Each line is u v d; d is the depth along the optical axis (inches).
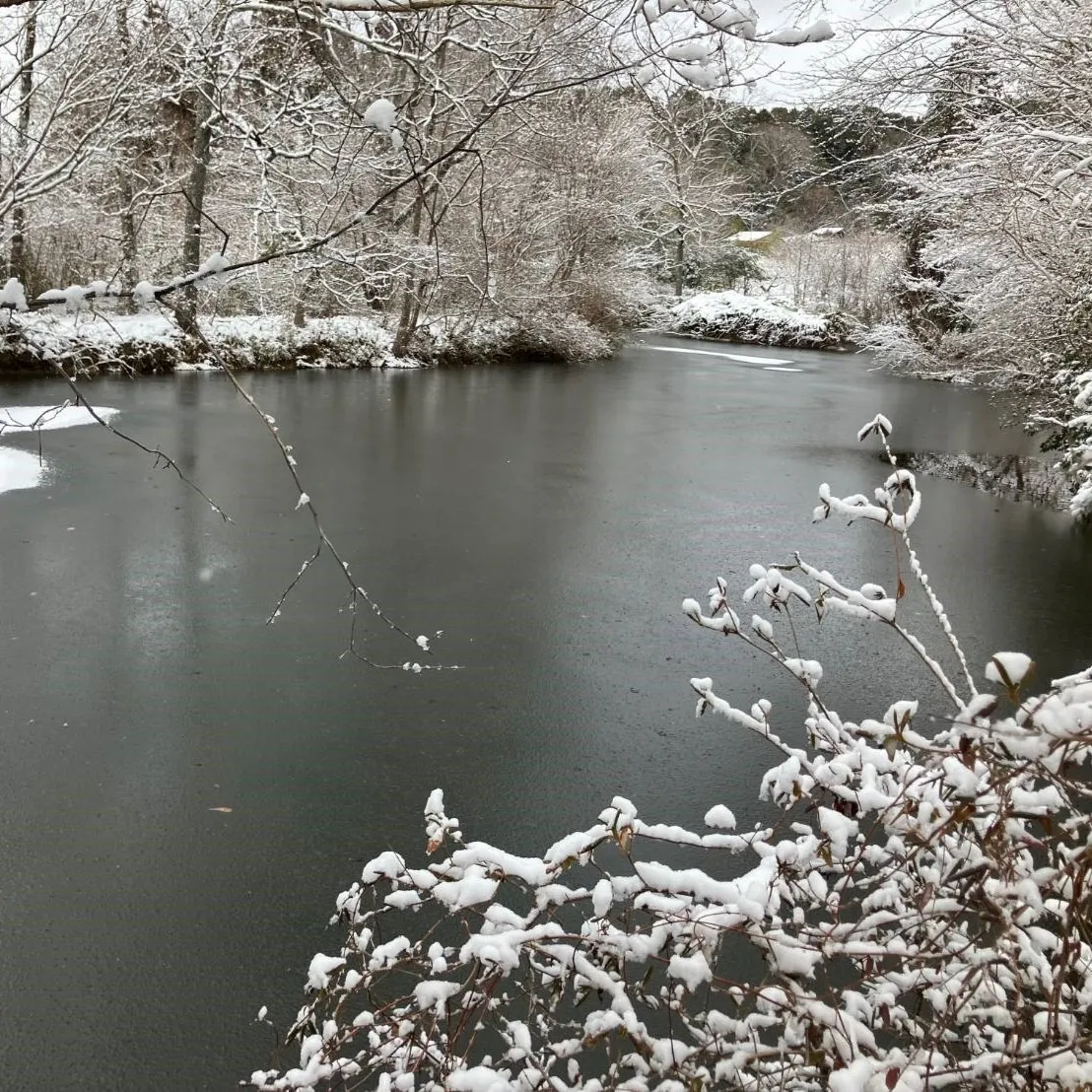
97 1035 122.3
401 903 86.5
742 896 76.8
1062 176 355.6
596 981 77.3
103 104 455.2
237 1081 116.0
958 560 344.2
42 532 325.4
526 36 130.6
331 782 183.2
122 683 219.3
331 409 629.9
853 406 789.9
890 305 1396.4
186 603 268.7
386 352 919.7
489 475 454.3
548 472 469.7
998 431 658.2
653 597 293.0
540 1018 94.0
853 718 219.1
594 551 339.3
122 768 184.7
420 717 210.1
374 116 107.7
